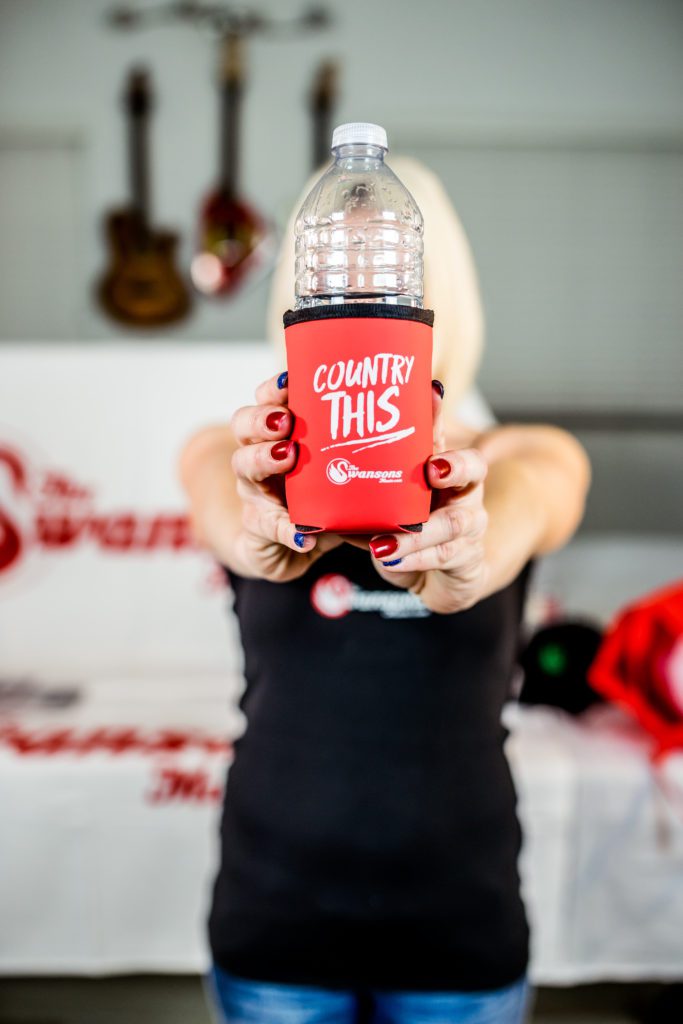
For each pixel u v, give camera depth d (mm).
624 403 3660
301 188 3498
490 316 3607
